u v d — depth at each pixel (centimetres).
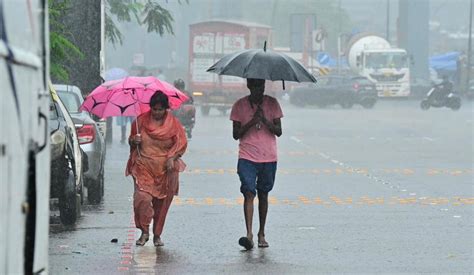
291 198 3117
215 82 10381
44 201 1100
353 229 2455
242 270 1927
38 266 1069
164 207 2198
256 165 2161
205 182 3612
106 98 2297
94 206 2934
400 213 2764
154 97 2156
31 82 1040
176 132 2173
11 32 954
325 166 4284
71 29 4009
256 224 2545
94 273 1888
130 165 2198
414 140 6012
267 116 2164
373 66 13175
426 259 2044
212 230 2448
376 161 4538
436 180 3703
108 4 4975
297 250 2153
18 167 979
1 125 908
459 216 2698
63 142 2433
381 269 1933
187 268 1947
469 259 2047
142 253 2117
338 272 1903
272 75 2123
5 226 925
